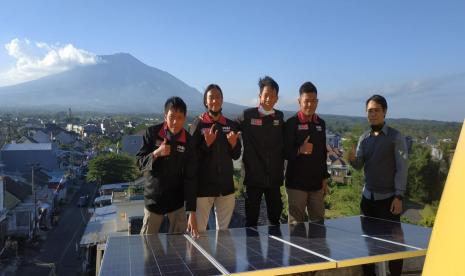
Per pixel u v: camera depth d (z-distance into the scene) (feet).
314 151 16.47
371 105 16.08
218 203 16.57
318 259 8.94
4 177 124.16
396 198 15.37
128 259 9.14
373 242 10.57
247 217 16.52
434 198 64.34
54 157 197.26
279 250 9.81
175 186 14.37
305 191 16.63
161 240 11.16
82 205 155.22
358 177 65.36
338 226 12.99
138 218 61.93
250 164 16.38
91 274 79.30
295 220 16.67
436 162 64.49
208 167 16.07
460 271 4.48
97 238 82.89
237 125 16.63
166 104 14.12
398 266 14.71
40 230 117.50
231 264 8.62
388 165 15.84
